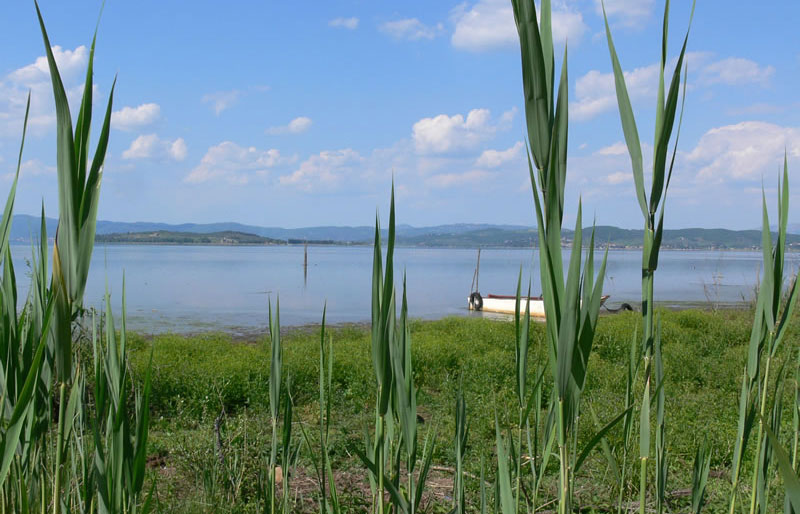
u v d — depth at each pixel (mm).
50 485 2064
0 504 1871
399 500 1728
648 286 1536
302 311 26938
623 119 1517
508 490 1708
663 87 1452
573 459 1700
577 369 1429
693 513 2137
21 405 1311
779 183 1791
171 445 5465
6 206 1646
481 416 6512
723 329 15977
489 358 10562
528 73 1310
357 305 29938
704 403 7559
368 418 6539
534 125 1331
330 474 2043
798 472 2111
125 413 1736
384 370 1711
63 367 1353
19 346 1789
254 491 3912
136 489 1609
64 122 1253
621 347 12461
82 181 1316
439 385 9227
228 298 32250
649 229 1511
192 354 11203
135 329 19734
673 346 12562
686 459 5398
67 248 1304
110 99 1331
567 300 1356
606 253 1414
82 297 1349
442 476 5051
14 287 1795
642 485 1538
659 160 1461
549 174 1344
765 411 1843
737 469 1877
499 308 28156
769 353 1812
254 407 7617
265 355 10141
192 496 3457
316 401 7324
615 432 5508
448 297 37188
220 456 4074
